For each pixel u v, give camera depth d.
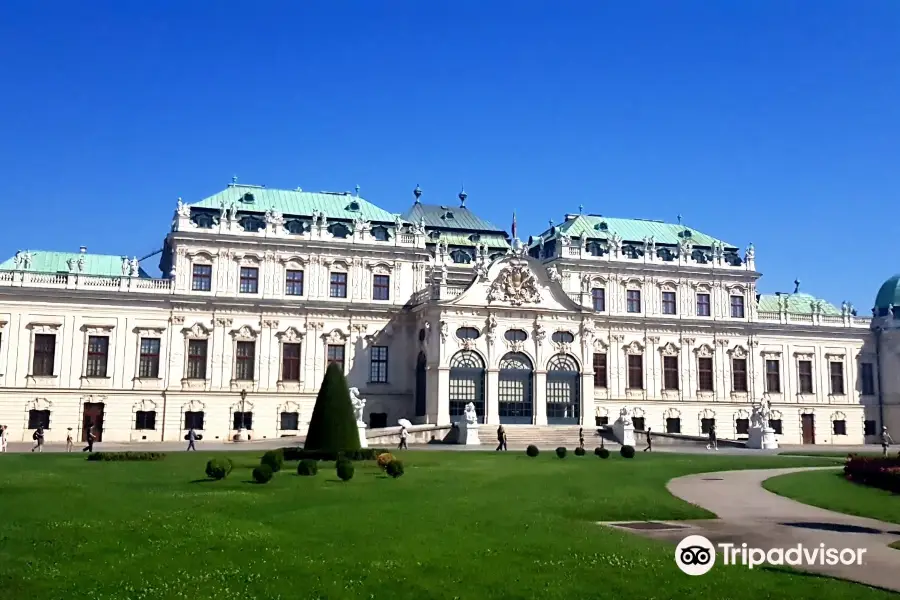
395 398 98.62
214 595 19.52
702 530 29.05
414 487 40.00
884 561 23.91
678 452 76.75
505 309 95.62
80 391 89.00
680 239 114.81
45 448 77.50
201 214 95.31
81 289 89.94
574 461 59.41
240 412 93.56
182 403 91.81
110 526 27.23
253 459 56.28
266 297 95.81
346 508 32.31
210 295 93.75
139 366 91.31
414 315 99.94
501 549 24.27
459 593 19.80
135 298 91.50
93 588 20.00
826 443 115.00
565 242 107.50
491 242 111.12
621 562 22.80
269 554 23.45
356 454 57.03
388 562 22.50
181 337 92.88
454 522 28.98
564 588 20.25
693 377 109.75
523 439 89.00
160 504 32.78
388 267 100.94
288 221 98.06
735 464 59.56
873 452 82.50
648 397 107.31
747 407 111.44
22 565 21.92
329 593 19.73
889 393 118.69
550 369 97.19
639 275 109.38
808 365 116.25
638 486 42.06
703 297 112.31
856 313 124.88
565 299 98.62
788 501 37.44
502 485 41.53
